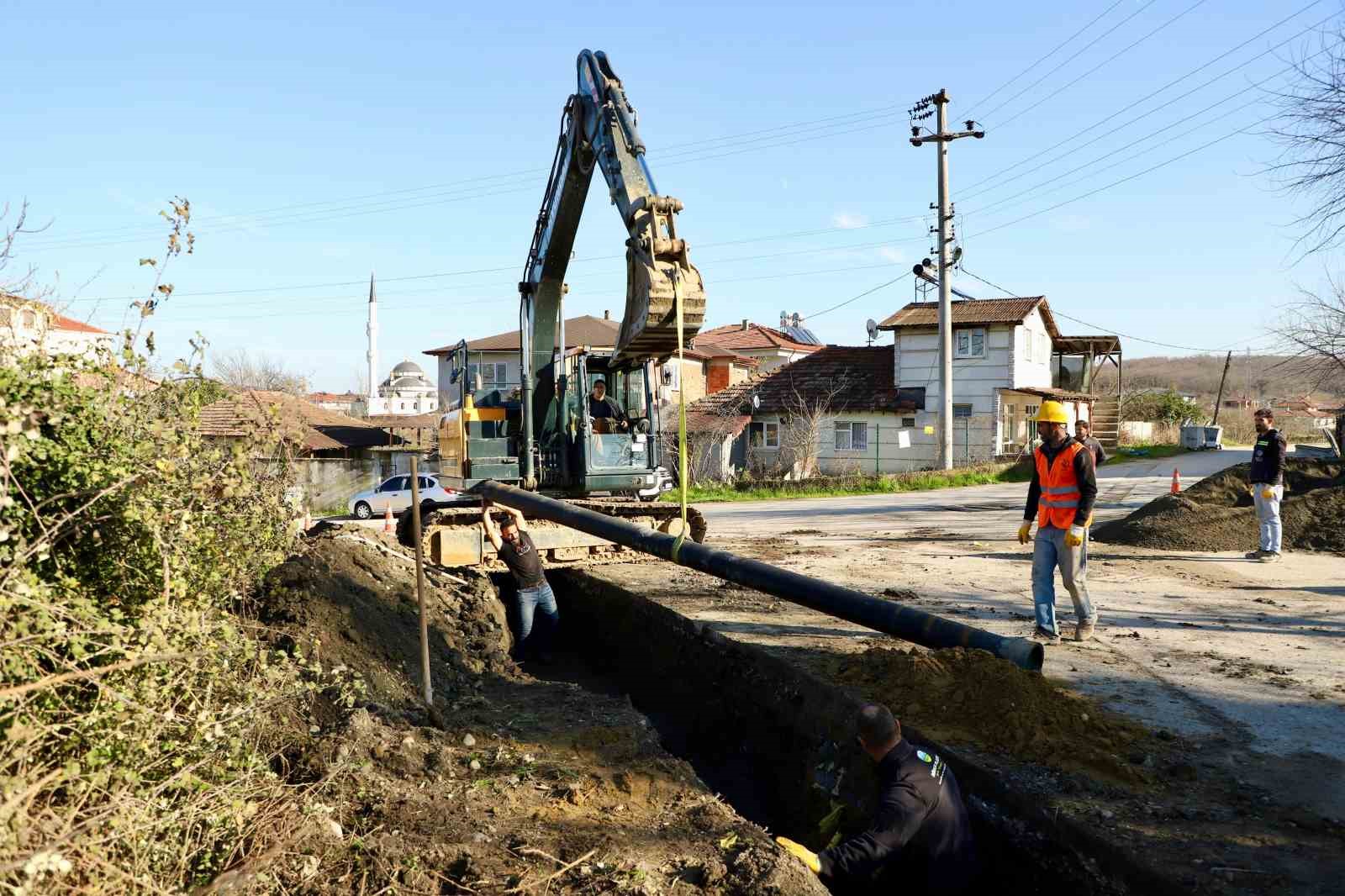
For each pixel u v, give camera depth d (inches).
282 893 144.1
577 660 378.3
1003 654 224.4
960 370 1402.6
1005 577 404.8
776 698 253.8
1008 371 1371.8
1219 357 4315.9
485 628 320.8
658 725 299.4
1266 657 267.4
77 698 141.9
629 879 152.7
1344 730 207.2
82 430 169.2
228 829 148.8
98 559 165.6
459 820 172.7
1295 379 926.4
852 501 949.8
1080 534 277.1
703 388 1755.7
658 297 327.0
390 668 262.8
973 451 1392.7
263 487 202.2
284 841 149.6
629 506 433.4
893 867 172.4
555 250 451.5
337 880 150.3
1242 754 193.2
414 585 321.7
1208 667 257.0
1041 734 195.2
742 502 1005.2
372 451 1395.2
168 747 145.9
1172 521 502.3
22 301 180.1
